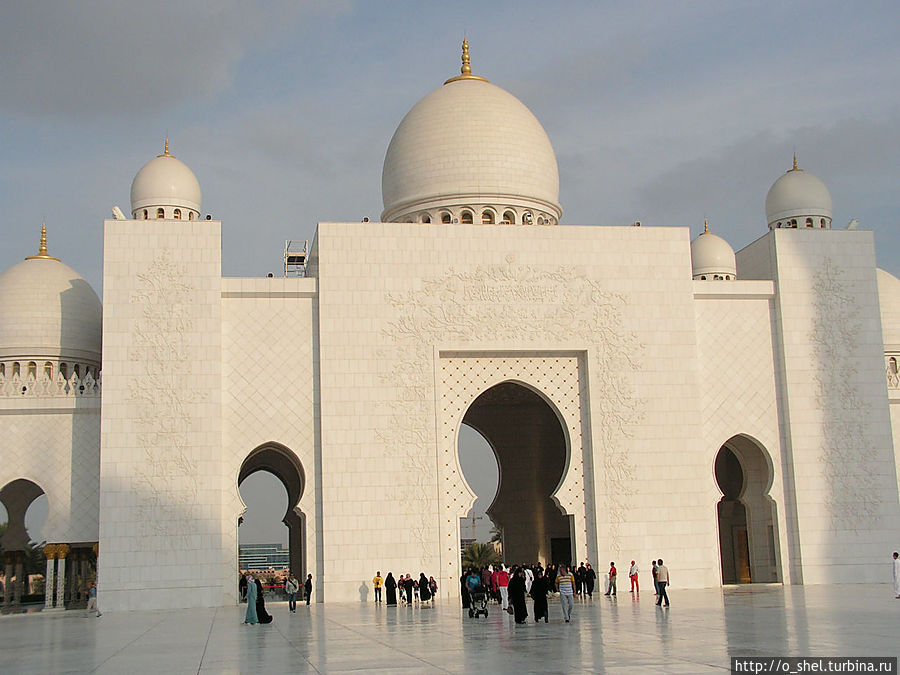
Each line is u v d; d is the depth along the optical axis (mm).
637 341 44531
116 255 41281
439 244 43781
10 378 50719
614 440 43500
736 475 54562
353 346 42312
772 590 39375
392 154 53000
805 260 46562
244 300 42406
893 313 58562
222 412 41188
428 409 42312
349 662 16953
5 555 52969
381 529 40969
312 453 41594
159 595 39062
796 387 45344
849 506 44594
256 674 15531
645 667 14922
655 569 30797
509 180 50969
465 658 17047
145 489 39656
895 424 53156
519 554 55531
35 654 20453
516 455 56562
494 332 43406
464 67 55250
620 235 45312
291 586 34375
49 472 45031
